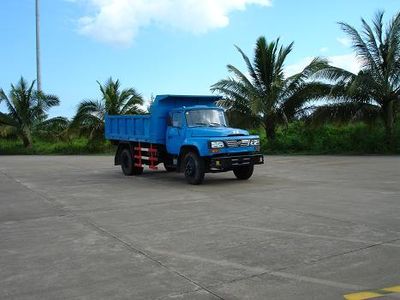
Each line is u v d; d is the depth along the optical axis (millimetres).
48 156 35406
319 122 27672
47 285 5543
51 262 6457
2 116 39656
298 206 10023
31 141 41062
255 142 14484
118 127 18719
